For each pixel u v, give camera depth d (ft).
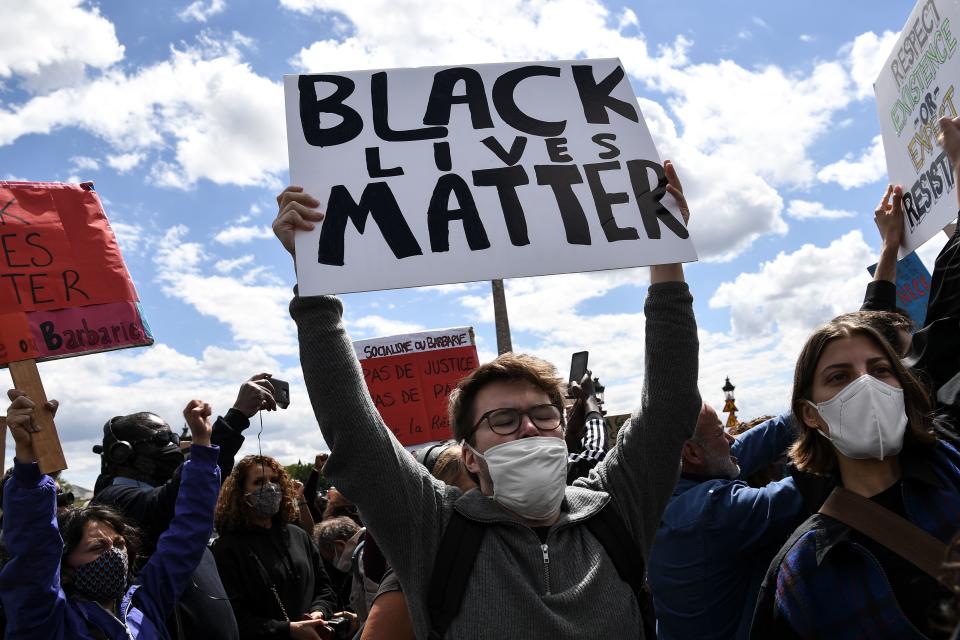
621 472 7.20
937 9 9.65
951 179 9.36
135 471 12.98
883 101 11.39
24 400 9.38
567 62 8.70
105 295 12.32
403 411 27.61
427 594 6.41
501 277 7.44
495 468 6.65
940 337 8.87
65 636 9.15
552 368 7.25
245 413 13.10
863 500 7.04
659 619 10.85
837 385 7.44
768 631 7.35
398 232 7.45
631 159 8.17
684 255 7.67
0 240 11.81
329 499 22.63
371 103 8.11
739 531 10.04
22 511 9.00
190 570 10.66
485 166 7.92
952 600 3.59
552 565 6.41
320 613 14.65
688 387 7.22
